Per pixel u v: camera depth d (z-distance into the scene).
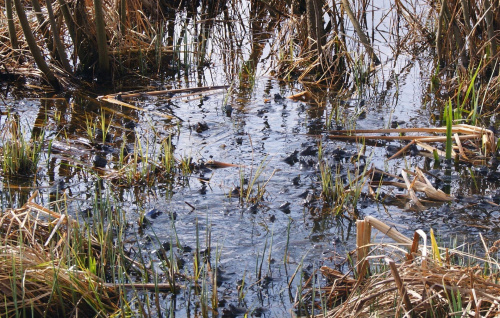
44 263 3.10
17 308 2.83
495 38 7.13
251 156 5.26
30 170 4.89
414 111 6.53
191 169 5.00
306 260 3.64
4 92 6.94
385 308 2.89
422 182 4.63
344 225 4.07
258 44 9.35
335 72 7.75
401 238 3.32
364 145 5.51
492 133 5.24
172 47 8.66
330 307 3.17
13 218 3.53
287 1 8.81
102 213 4.05
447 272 2.88
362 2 8.91
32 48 6.80
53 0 8.01
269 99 6.95
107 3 8.20
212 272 3.47
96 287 3.15
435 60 8.37
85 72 7.60
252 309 3.16
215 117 6.32
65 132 5.69
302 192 4.54
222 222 4.10
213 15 10.80
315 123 6.13
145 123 6.10
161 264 3.57
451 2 7.59
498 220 4.08
